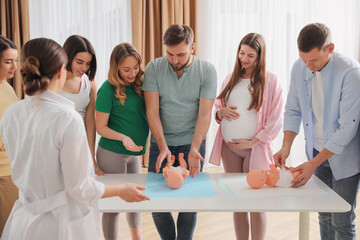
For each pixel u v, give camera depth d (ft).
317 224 9.02
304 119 6.26
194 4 13.37
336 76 5.57
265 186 5.58
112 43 13.34
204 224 9.04
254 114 6.72
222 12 13.57
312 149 6.31
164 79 6.47
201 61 6.54
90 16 13.02
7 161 5.75
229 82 6.90
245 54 6.37
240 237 6.89
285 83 14.14
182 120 6.66
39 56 3.69
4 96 5.78
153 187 5.58
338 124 5.74
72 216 3.95
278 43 13.80
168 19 13.32
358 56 14.38
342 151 5.75
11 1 12.26
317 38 5.26
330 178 6.37
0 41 5.36
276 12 13.61
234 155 7.08
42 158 3.75
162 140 6.39
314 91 6.06
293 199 5.02
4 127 4.03
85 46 5.97
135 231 7.12
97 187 3.90
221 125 7.06
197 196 5.17
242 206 4.79
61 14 12.90
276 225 8.91
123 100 6.24
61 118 3.68
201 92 6.53
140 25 13.08
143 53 13.34
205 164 13.96
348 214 5.82
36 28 12.80
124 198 4.17
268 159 6.74
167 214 6.81
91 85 6.89
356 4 14.05
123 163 6.63
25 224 3.96
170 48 5.96
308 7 13.80
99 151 6.68
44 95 3.76
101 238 8.19
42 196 3.90
